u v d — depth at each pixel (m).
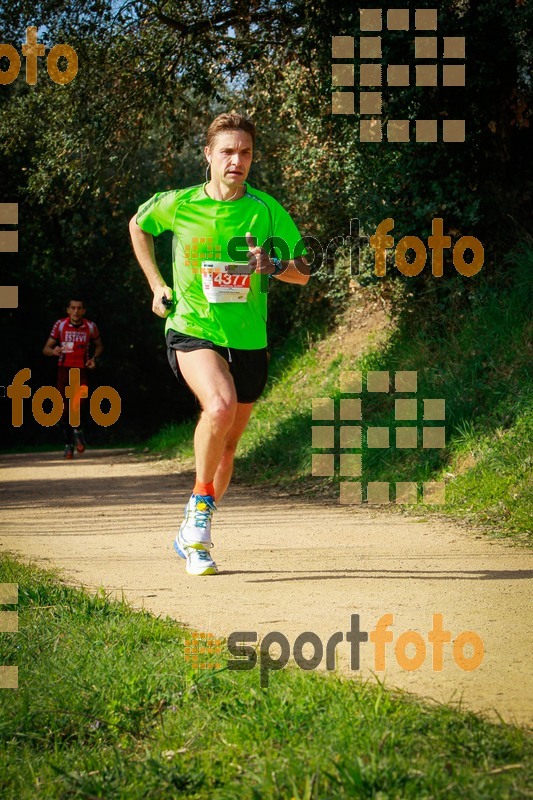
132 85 13.36
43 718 2.64
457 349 10.04
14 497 9.91
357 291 14.70
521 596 4.21
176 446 16.02
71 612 3.81
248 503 8.87
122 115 13.60
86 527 7.27
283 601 4.18
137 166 14.95
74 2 12.82
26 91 14.41
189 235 4.91
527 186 11.19
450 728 2.36
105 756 2.40
